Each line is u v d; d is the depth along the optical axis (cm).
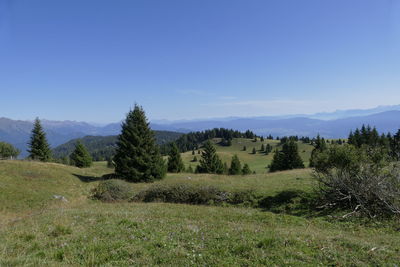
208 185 2062
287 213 1426
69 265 528
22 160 3319
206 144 5675
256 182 2334
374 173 1255
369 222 1099
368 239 849
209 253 601
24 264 520
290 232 836
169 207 1535
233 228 884
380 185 1193
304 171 2986
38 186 2281
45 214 1230
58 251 604
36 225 932
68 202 2033
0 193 1878
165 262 556
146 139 3108
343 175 1329
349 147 1412
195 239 714
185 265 536
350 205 1281
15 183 2211
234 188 1988
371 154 1377
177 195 1970
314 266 529
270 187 1952
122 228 833
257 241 686
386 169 1284
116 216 1086
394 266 536
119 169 3036
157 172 3070
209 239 716
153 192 2086
